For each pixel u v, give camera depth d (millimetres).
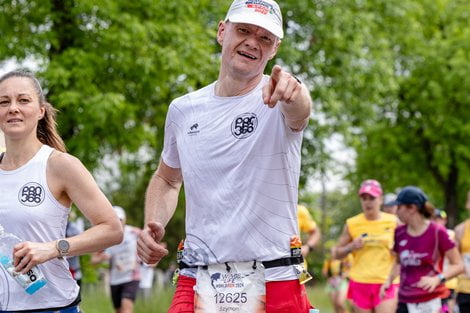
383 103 34688
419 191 11953
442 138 35031
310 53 27859
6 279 6148
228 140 5961
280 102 5594
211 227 5992
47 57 20719
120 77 21500
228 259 5938
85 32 21172
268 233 5922
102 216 6238
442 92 34312
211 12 24609
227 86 6070
